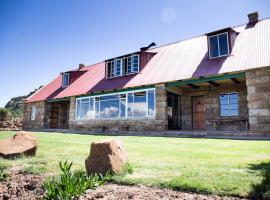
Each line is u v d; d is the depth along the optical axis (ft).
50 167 18.58
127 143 35.14
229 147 29.12
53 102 97.09
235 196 11.44
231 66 51.16
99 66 96.48
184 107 66.23
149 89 62.44
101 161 15.48
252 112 46.14
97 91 73.20
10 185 14.64
